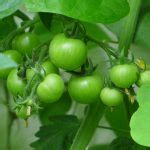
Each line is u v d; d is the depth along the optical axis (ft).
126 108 1.84
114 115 2.07
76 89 1.51
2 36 1.80
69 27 1.47
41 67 1.42
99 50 2.20
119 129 1.91
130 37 1.76
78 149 1.70
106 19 1.42
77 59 1.44
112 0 1.43
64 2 1.38
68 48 1.43
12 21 1.80
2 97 2.33
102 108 1.72
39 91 1.40
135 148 1.84
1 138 2.65
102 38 2.13
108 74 1.50
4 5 1.44
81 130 1.71
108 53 1.52
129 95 1.47
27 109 1.37
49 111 2.30
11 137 2.66
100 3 1.42
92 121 1.72
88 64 1.53
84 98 1.52
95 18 1.41
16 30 1.63
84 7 1.40
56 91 1.41
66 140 2.02
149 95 1.33
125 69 1.45
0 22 1.78
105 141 2.52
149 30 1.81
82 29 1.49
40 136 2.06
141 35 1.81
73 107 2.48
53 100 1.42
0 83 2.31
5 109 2.54
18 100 1.41
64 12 1.38
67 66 1.45
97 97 1.53
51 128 2.06
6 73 1.55
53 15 1.61
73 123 2.04
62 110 2.30
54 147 2.03
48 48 1.51
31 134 2.69
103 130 2.51
